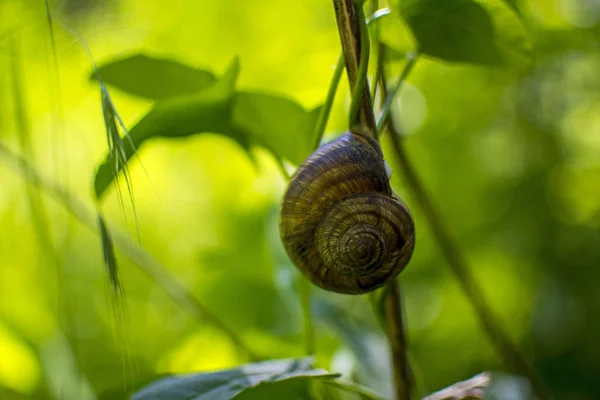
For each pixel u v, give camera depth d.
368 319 0.51
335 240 0.29
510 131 0.67
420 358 0.62
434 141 0.65
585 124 0.67
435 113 0.64
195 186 0.66
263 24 0.62
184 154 0.63
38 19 0.48
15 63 0.37
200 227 0.65
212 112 0.33
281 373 0.30
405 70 0.33
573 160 0.67
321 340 0.43
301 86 0.60
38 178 0.39
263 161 0.58
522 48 0.33
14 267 0.55
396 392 0.31
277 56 0.62
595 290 0.66
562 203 0.67
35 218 0.40
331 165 0.29
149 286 0.61
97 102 0.62
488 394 0.36
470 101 0.65
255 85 0.62
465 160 0.66
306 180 0.29
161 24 0.64
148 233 0.66
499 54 0.34
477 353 0.63
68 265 0.46
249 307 0.47
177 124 0.33
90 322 0.56
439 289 0.65
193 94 0.32
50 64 0.56
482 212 0.67
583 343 0.65
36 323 0.51
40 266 0.50
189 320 0.56
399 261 0.29
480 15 0.33
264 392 0.34
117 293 0.28
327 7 0.60
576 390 0.63
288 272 0.44
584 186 0.67
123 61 0.34
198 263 0.52
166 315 0.60
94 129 0.64
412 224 0.29
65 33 0.59
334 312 0.44
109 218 0.66
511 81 0.63
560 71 0.64
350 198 0.29
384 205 0.29
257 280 0.47
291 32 0.61
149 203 0.67
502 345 0.40
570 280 0.67
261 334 0.42
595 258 0.66
